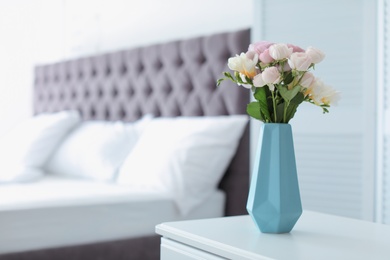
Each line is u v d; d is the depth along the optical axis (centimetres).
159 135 247
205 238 130
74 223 199
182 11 298
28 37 434
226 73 137
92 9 370
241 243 125
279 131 133
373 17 213
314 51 129
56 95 375
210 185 233
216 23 279
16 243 188
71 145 293
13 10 430
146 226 214
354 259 113
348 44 220
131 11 335
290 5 232
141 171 238
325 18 225
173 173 225
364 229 143
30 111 437
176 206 221
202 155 230
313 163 229
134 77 300
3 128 428
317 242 127
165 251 142
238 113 240
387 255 116
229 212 238
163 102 278
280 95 133
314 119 228
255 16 240
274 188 132
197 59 259
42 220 193
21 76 434
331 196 225
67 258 195
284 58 128
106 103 323
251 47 136
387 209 211
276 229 134
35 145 296
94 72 337
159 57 283
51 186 240
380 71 212
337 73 223
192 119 249
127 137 276
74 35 390
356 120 219
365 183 217
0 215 185
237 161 238
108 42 356
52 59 416
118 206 208
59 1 405
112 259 204
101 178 262
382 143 212
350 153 221
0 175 255
